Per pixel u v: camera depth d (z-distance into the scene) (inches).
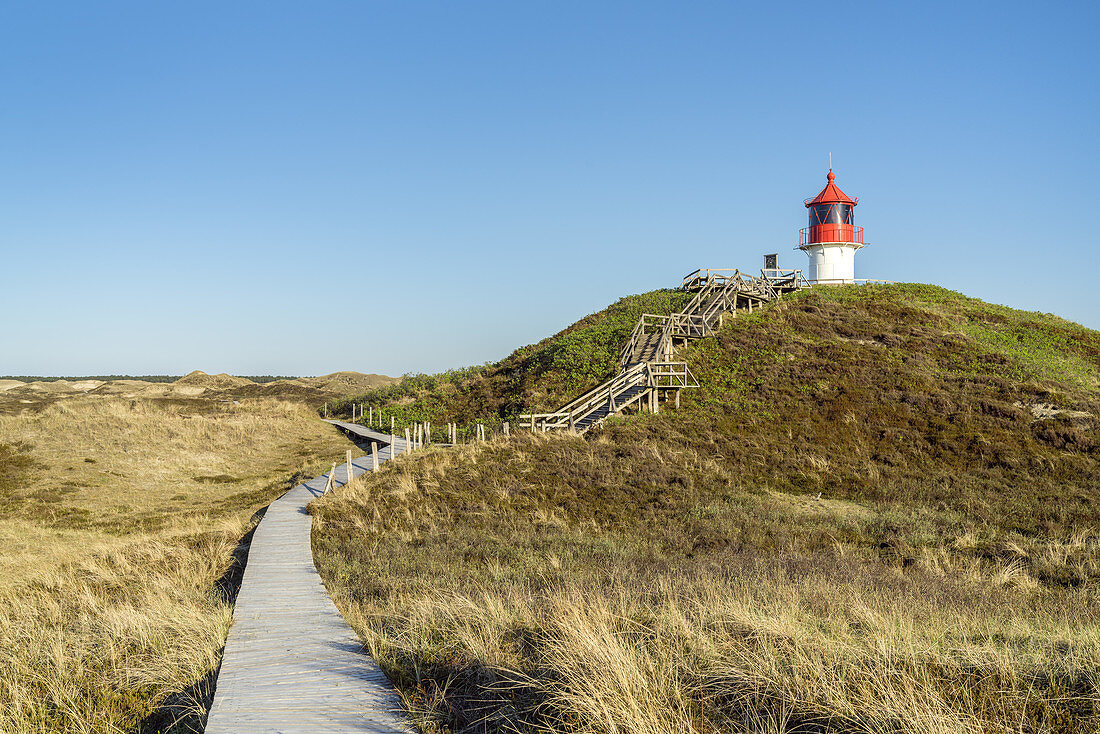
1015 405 1010.1
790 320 1366.9
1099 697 203.2
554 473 790.5
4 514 794.8
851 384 1082.1
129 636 336.2
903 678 210.8
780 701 210.5
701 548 575.2
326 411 1932.8
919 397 1026.1
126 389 2381.9
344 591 423.2
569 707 206.7
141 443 1111.0
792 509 704.4
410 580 426.3
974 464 850.1
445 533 614.2
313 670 277.1
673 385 1074.1
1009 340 1366.9
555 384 1261.1
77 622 392.5
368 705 241.8
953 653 249.6
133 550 607.5
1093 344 1392.7
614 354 1274.6
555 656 242.4
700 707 212.8
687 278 1644.9
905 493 758.5
